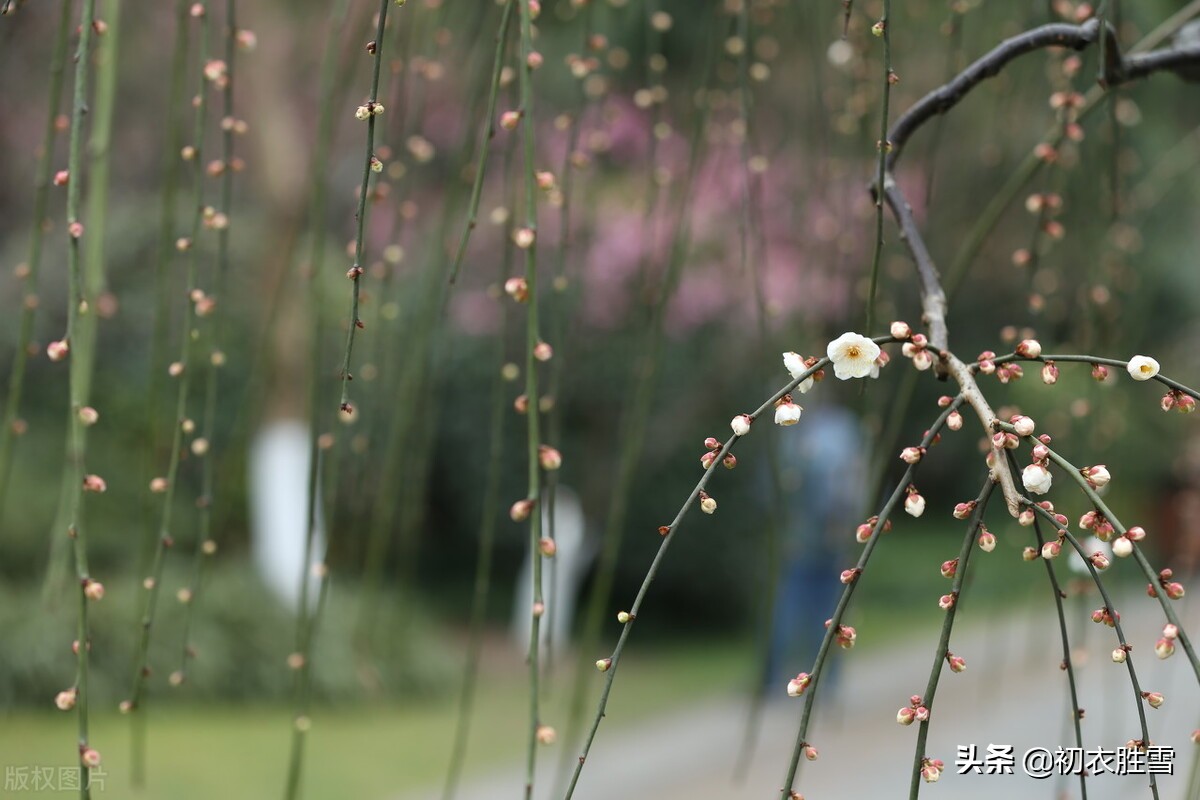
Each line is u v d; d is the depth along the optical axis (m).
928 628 6.33
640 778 3.85
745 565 6.51
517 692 5.13
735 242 5.21
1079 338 2.42
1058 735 3.72
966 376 1.04
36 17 4.65
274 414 5.79
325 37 5.33
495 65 1.38
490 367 6.42
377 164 1.11
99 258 1.72
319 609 1.71
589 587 6.96
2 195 6.80
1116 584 2.38
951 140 3.76
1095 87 2.25
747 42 1.99
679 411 6.08
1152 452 4.66
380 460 4.98
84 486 1.23
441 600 6.83
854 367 1.06
